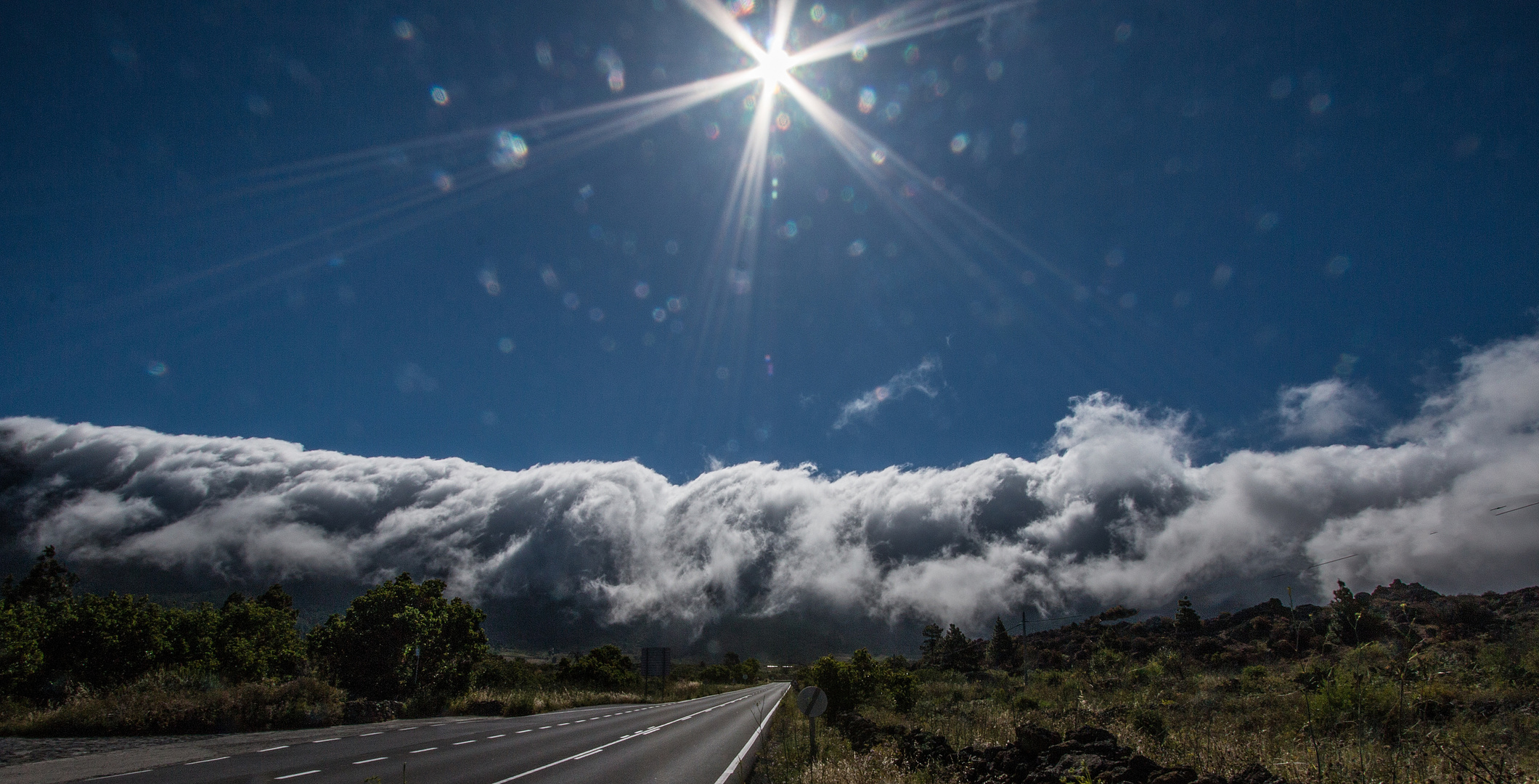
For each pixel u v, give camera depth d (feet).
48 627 74.74
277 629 107.55
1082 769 24.00
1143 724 40.68
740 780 38.40
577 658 209.46
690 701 156.66
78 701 53.42
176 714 52.54
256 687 61.16
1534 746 24.25
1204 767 27.30
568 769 41.34
